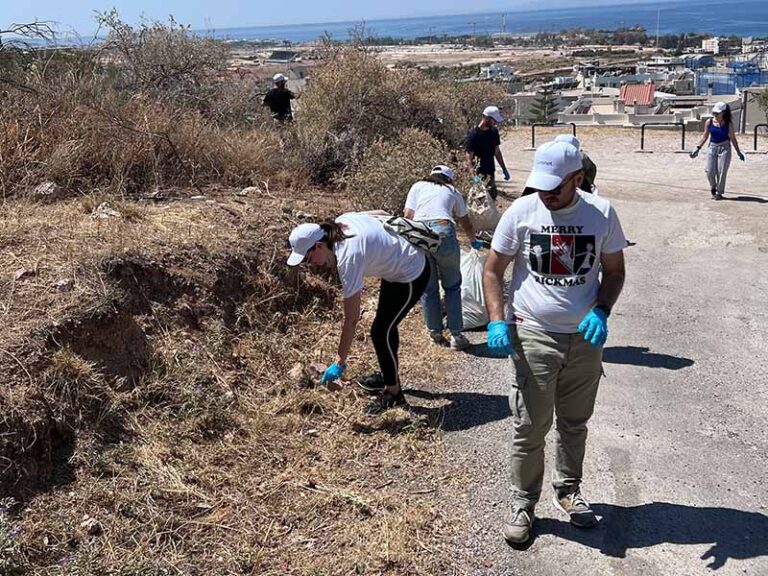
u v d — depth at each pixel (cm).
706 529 375
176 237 577
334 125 1131
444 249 580
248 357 525
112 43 1071
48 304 440
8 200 610
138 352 463
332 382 515
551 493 408
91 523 350
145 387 445
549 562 355
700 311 702
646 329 659
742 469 429
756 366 571
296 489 403
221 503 385
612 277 343
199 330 516
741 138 2008
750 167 1552
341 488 406
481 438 465
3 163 631
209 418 441
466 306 655
